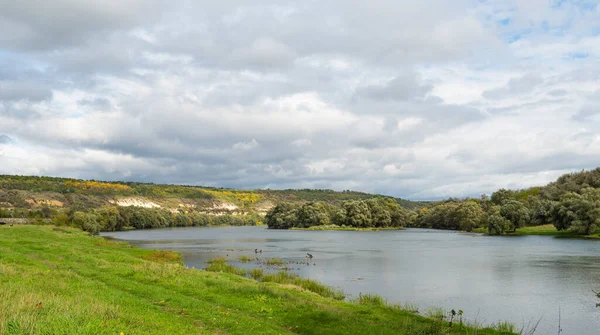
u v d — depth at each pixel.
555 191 164.50
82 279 24.53
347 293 38.31
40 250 42.00
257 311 21.84
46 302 14.09
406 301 35.59
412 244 100.25
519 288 41.81
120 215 177.50
